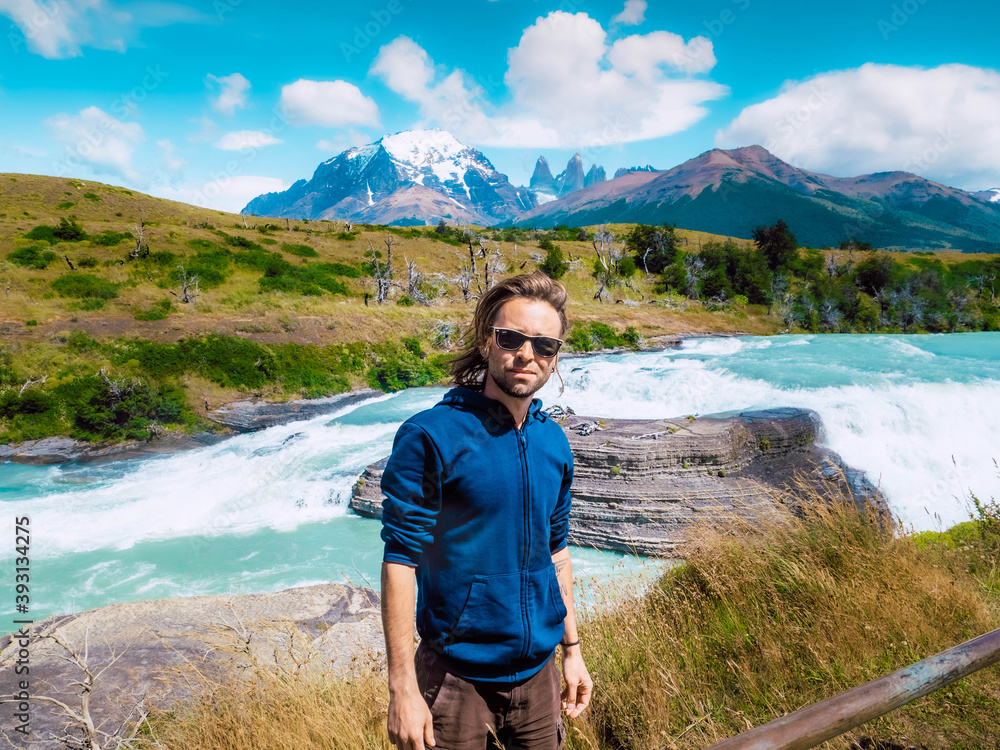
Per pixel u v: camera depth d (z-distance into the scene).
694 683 2.97
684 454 15.68
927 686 1.24
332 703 2.86
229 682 3.48
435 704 1.40
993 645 1.37
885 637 3.08
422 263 57.94
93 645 5.75
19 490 18.84
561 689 1.69
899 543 4.16
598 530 13.84
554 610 1.51
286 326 33.50
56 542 15.01
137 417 24.33
